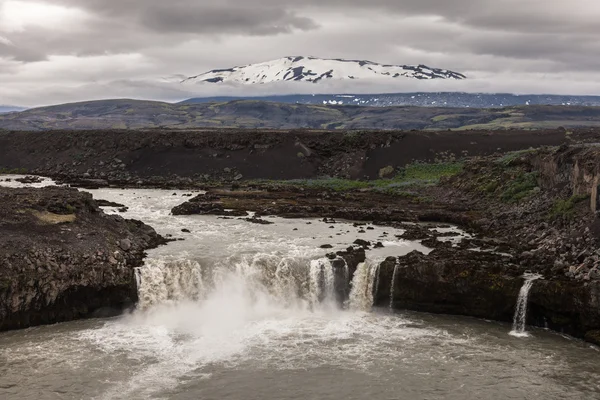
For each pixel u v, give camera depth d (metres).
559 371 45.62
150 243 69.06
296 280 61.31
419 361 47.44
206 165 145.50
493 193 97.12
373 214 89.19
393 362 47.25
